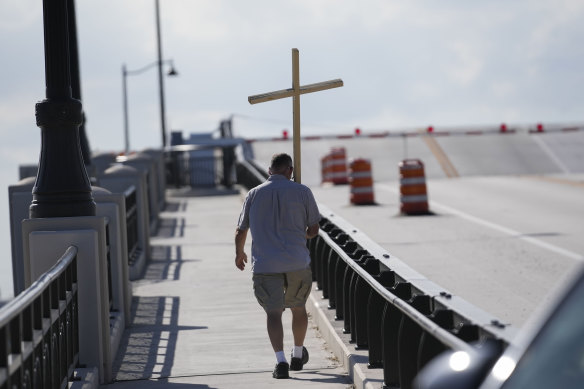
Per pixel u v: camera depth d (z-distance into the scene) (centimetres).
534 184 7000
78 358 1872
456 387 693
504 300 2709
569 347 673
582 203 5534
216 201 7269
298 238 1873
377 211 5428
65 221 1873
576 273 713
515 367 682
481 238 4081
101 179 3866
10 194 2605
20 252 2611
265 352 2180
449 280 3070
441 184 7288
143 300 3019
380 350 1750
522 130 10544
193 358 2142
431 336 1291
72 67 3372
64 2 1928
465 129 11712
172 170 8994
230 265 3816
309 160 9588
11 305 1159
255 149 10194
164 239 4819
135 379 1939
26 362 1266
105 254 1938
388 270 1748
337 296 2269
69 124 1942
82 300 1864
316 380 1839
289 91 2009
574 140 10081
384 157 9606
